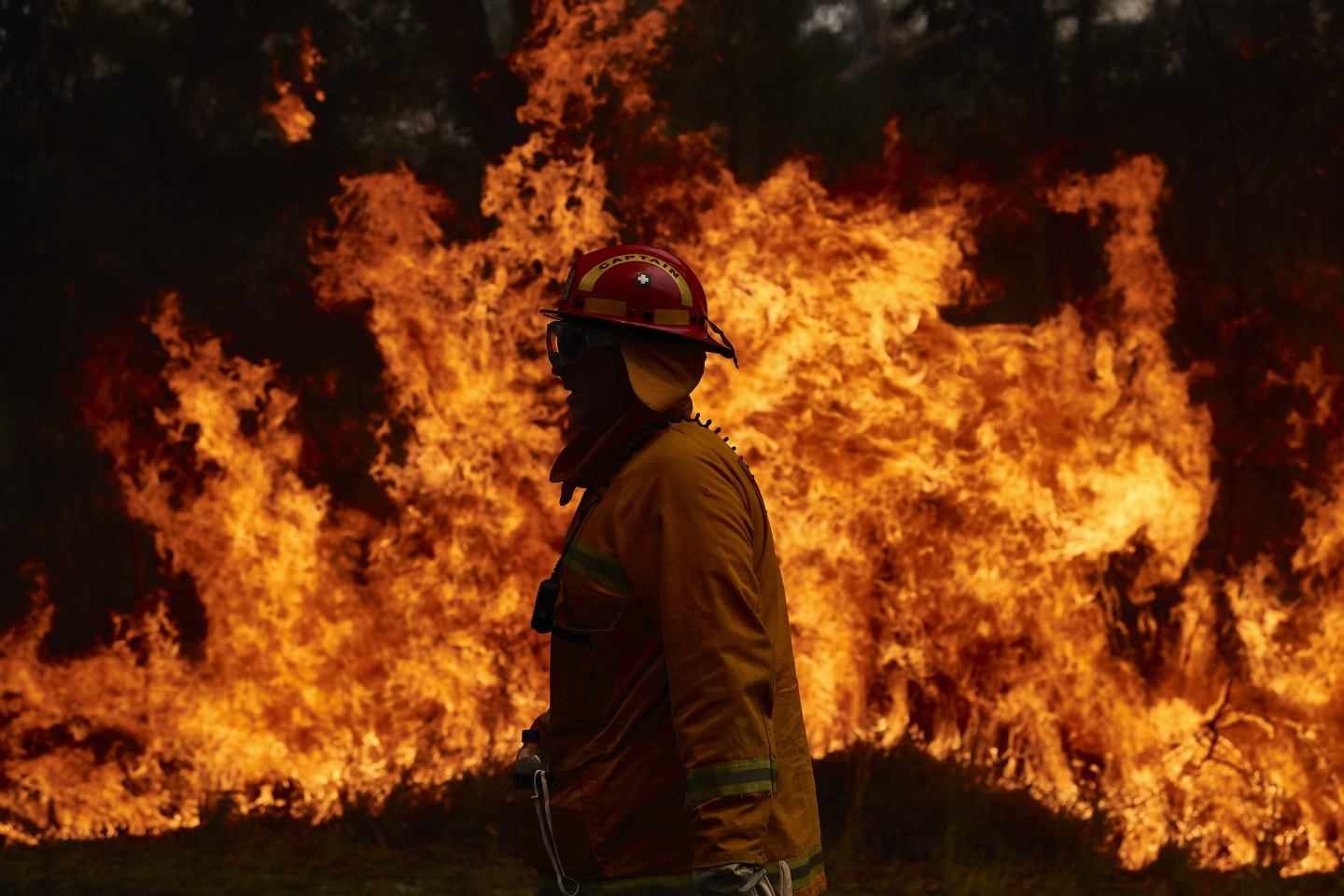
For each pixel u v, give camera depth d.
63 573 11.98
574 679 2.28
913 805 6.76
